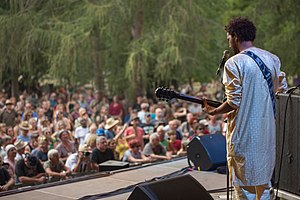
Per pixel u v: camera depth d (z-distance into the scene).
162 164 7.59
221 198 5.63
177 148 9.66
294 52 15.45
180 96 4.12
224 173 6.78
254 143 3.83
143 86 16.58
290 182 5.01
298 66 15.70
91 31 15.98
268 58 3.90
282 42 15.53
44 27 16.30
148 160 8.64
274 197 4.90
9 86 19.19
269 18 16.34
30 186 6.30
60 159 8.28
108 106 15.55
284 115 5.04
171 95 4.12
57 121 11.95
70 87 18.19
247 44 3.93
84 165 8.02
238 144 3.86
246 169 3.86
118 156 9.69
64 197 5.82
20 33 16.09
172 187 3.99
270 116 3.87
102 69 17.14
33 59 16.55
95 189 6.17
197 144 6.97
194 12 16.06
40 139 8.50
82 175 7.27
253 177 3.86
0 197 5.79
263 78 3.83
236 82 3.78
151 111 13.66
